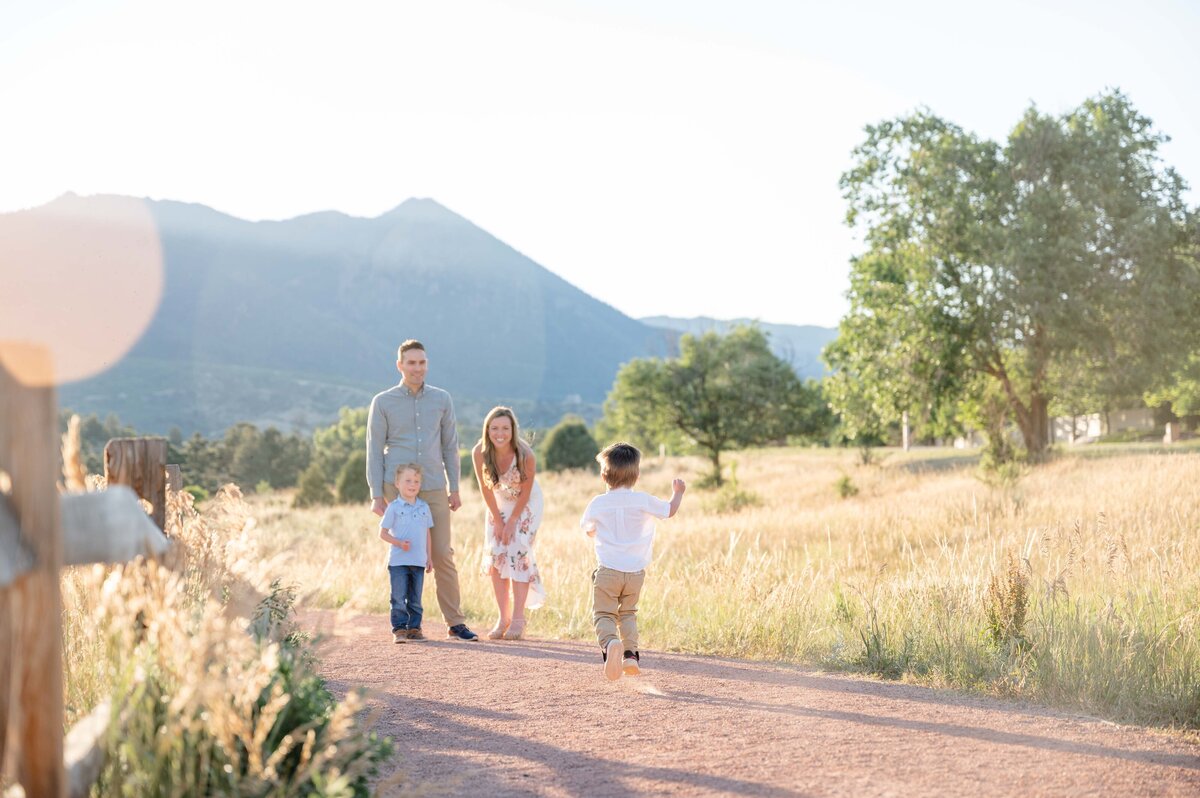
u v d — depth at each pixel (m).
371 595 10.65
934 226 39.25
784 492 35.78
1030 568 7.09
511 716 5.29
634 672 6.32
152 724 2.94
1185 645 5.93
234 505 5.03
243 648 2.98
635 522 6.46
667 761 4.36
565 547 15.80
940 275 38.62
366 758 3.46
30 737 2.09
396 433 8.57
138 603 3.29
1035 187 38.53
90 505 2.44
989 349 39.19
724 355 49.19
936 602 7.25
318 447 76.44
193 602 4.27
